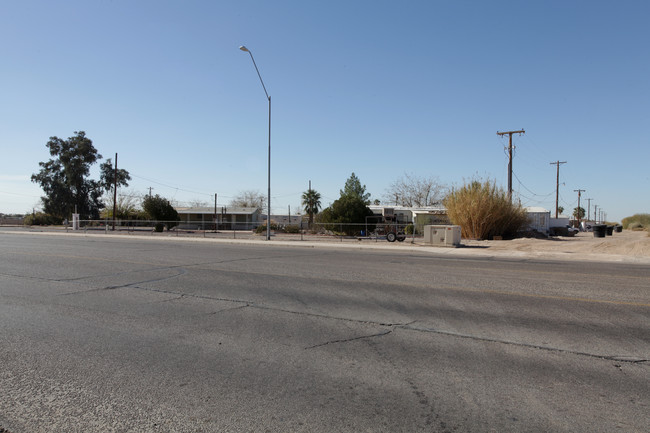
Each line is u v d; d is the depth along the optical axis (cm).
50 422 348
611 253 2117
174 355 504
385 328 623
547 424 346
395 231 2916
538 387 416
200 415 359
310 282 1034
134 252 1820
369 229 3559
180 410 368
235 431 334
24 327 620
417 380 433
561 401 387
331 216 3734
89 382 425
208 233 4266
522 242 2709
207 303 787
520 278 1123
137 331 601
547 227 4391
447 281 1061
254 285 985
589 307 760
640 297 855
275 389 411
